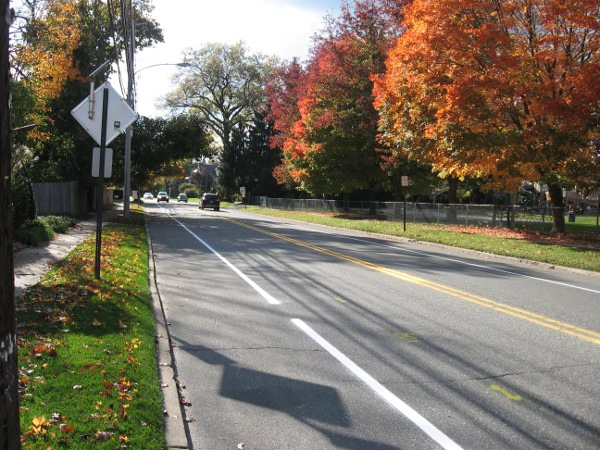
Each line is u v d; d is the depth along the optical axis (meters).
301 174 43.50
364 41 35.94
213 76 68.06
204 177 133.25
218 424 4.49
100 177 9.60
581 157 21.08
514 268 15.09
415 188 45.41
